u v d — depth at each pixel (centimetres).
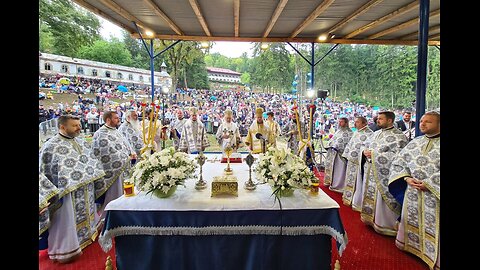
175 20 515
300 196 226
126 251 217
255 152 430
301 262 220
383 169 323
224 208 211
